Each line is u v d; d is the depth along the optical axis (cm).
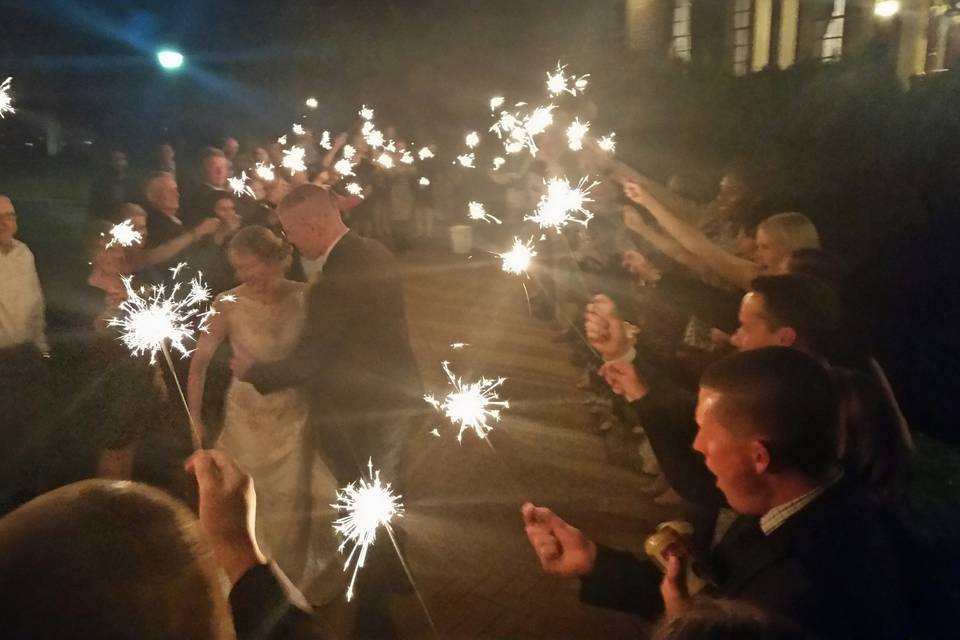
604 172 642
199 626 114
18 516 113
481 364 807
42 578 104
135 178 924
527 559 454
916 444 532
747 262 438
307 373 368
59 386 465
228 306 372
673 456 262
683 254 484
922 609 192
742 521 197
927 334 678
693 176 648
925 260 724
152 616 108
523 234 960
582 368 779
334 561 394
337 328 368
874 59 836
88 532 110
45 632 101
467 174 1622
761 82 932
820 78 850
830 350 274
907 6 1110
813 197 772
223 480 166
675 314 483
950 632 194
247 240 364
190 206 657
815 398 182
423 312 1023
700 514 256
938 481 475
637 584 221
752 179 670
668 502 511
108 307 475
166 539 115
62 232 1231
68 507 113
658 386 267
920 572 195
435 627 395
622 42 1570
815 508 181
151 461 442
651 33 1503
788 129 848
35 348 489
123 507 116
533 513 232
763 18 1324
